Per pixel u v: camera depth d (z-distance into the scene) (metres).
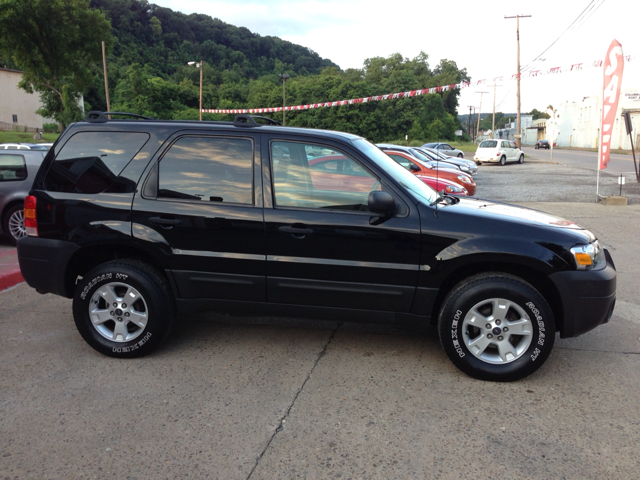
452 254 3.35
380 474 2.46
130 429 2.84
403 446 2.69
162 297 3.68
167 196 3.67
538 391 3.31
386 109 92.94
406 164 12.80
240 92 108.81
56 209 3.77
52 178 3.83
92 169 3.78
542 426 2.89
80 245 3.71
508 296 3.30
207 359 3.78
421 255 3.40
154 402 3.14
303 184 3.57
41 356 3.81
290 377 3.49
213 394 3.24
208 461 2.56
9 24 42.41
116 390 3.29
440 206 3.59
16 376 3.48
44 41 45.44
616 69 12.69
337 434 2.80
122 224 3.67
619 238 8.57
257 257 3.56
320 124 88.19
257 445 2.70
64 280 3.80
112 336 3.78
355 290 3.50
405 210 3.44
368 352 3.93
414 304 3.48
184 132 3.73
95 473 2.46
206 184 3.65
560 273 3.30
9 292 5.48
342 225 3.45
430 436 2.78
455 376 3.52
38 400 3.15
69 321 4.58
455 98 125.25
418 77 122.81
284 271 3.55
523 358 3.36
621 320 4.70
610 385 3.40
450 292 3.43
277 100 92.31
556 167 27.22
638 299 5.34
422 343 4.12
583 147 68.25
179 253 3.64
